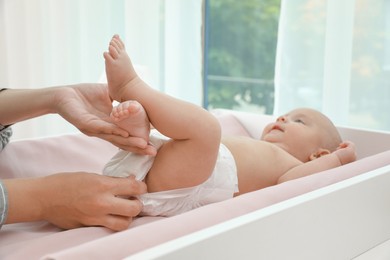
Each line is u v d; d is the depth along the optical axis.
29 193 0.70
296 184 0.75
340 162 1.04
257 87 4.81
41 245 0.66
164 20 2.50
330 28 1.97
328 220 0.67
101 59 2.27
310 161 1.07
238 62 4.89
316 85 2.12
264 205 0.67
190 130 0.77
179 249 0.47
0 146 0.95
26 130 2.03
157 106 0.77
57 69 2.13
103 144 1.13
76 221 0.73
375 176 0.77
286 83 2.15
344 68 1.97
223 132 1.38
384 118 2.00
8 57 1.99
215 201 0.88
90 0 2.21
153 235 0.56
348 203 0.71
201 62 2.65
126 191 0.74
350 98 2.03
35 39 2.04
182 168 0.80
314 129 1.19
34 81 2.07
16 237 0.73
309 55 2.11
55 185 0.71
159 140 0.85
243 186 1.00
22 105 0.88
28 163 0.99
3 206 0.68
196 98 2.64
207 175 0.82
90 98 0.87
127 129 0.73
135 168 0.80
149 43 2.38
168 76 2.52
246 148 1.04
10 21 1.97
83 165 1.06
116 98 0.81
